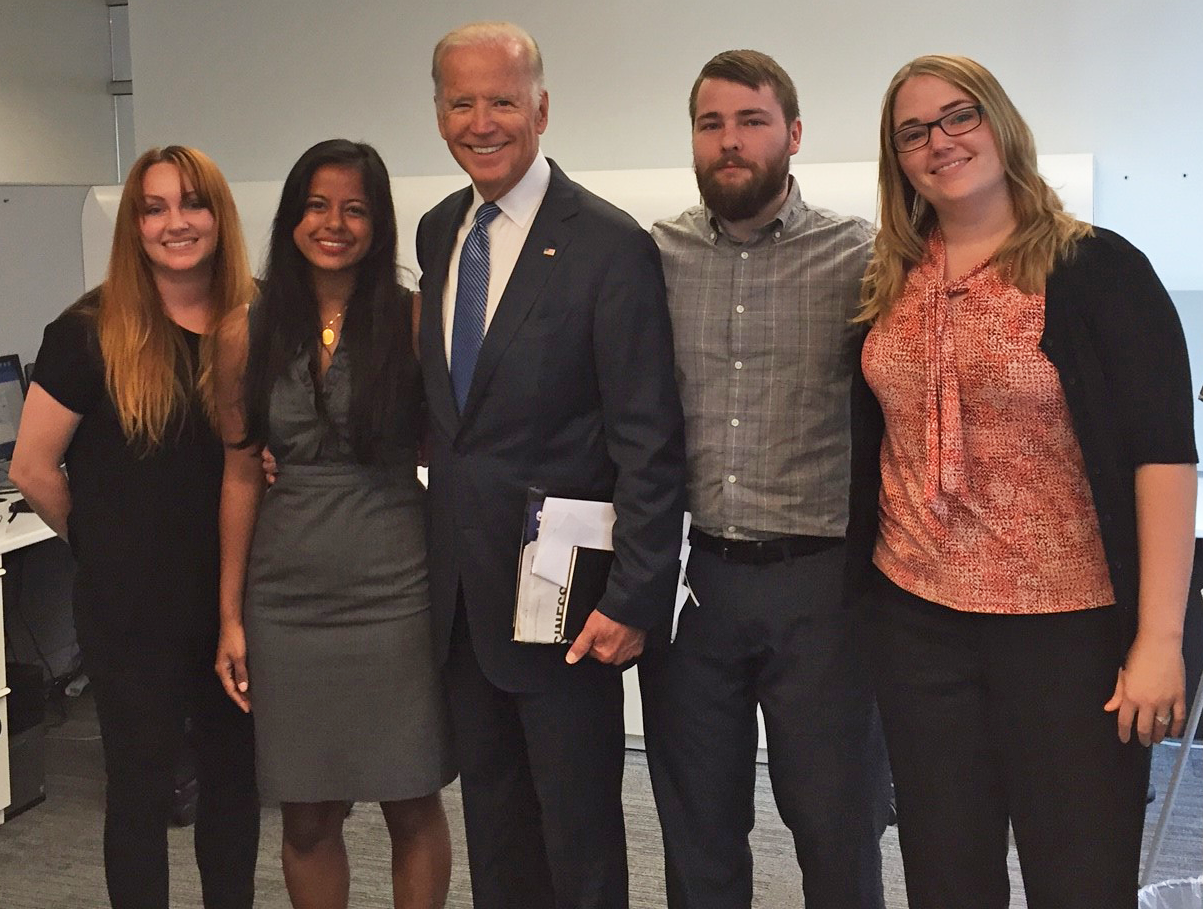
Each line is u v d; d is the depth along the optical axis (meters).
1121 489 1.63
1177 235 3.59
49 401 2.11
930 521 1.73
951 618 1.76
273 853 2.94
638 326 1.91
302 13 4.27
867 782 2.13
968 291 1.69
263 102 4.37
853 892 2.14
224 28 4.38
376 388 2.03
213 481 2.18
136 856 2.20
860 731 2.11
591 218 1.96
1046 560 1.67
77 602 2.17
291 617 2.10
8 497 3.39
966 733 1.78
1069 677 1.68
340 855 2.28
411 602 2.11
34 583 4.03
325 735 2.12
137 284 2.11
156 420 2.09
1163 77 3.53
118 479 2.11
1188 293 3.54
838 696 2.08
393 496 2.11
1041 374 1.62
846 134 3.78
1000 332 1.64
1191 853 2.95
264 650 2.12
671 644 2.16
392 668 2.11
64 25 4.63
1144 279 1.62
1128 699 1.63
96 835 3.07
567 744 2.06
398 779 2.12
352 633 2.10
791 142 2.06
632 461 1.93
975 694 1.77
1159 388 1.60
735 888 2.27
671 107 3.92
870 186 3.37
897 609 1.83
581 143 4.03
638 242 1.94
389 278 2.08
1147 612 1.62
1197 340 3.54
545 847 2.17
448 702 2.17
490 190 1.99
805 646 2.07
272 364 2.04
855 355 1.92
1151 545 1.62
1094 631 1.67
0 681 3.04
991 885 1.84
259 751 2.15
